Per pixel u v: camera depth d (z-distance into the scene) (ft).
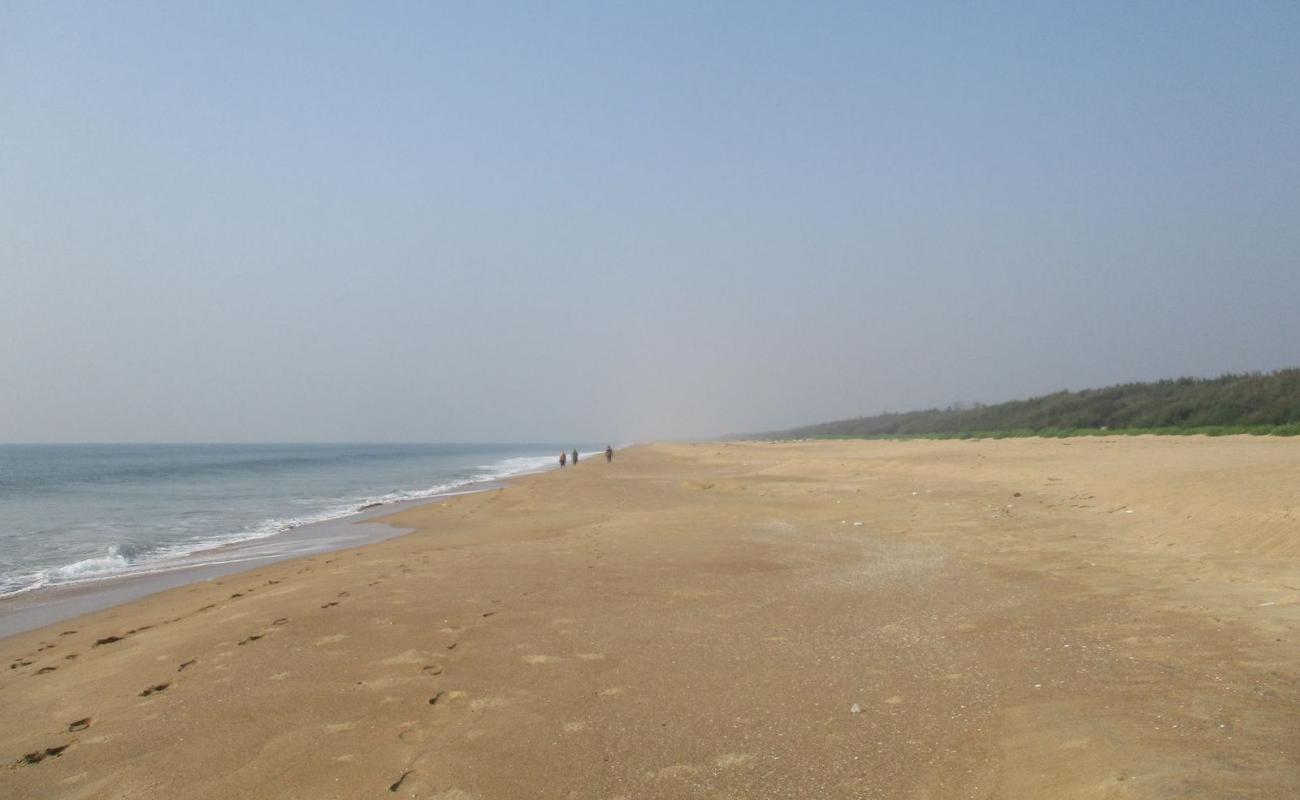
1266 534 33.88
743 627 26.43
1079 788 13.32
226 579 45.62
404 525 71.97
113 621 35.78
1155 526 41.32
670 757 16.11
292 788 15.51
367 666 23.20
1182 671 19.19
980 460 95.20
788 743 16.55
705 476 118.73
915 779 14.64
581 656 23.49
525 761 16.22
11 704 22.45
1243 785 12.51
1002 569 34.42
